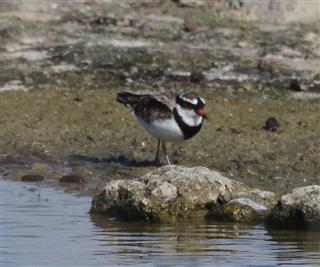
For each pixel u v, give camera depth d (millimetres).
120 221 13102
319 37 20922
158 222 13000
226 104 18125
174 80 19062
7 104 18312
